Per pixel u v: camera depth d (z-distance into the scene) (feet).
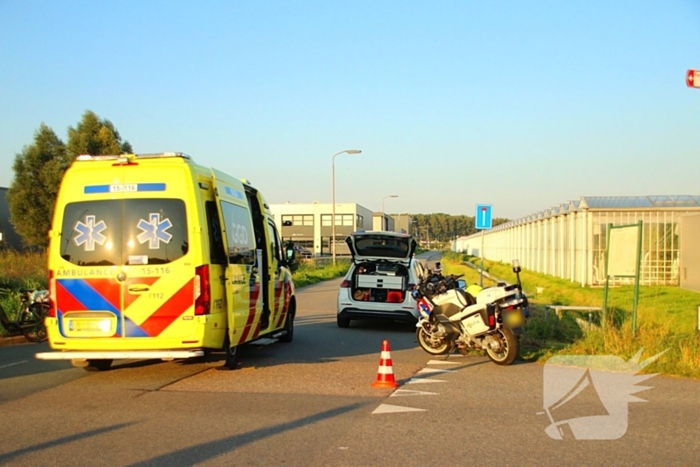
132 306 25.70
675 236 78.33
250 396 24.18
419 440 18.57
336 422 20.47
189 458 16.90
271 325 35.17
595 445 18.25
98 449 17.69
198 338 25.59
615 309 45.73
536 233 116.37
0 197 156.87
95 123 153.79
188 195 25.98
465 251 291.17
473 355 34.53
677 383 27.12
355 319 47.26
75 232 26.32
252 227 31.81
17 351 35.94
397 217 343.87
